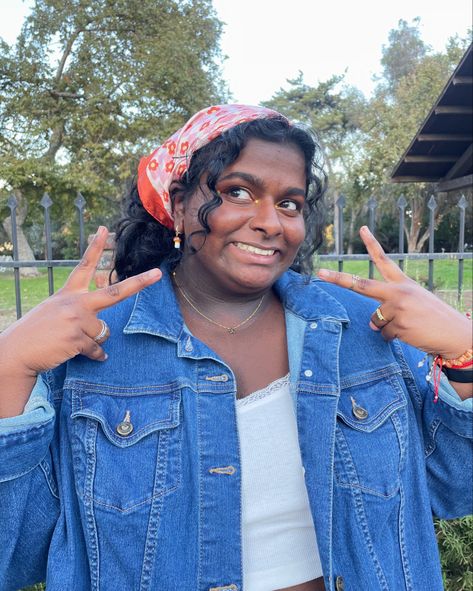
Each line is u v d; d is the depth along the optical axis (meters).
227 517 1.16
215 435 1.19
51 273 3.77
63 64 18.14
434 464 1.30
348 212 28.83
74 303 1.06
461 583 2.35
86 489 1.12
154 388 1.19
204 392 1.21
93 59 17.98
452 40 24.12
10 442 1.03
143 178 1.31
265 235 1.15
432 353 1.16
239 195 1.17
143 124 17.52
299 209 1.22
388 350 1.31
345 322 1.31
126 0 17.31
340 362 1.29
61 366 1.23
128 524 1.11
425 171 7.12
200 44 18.55
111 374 1.19
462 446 1.24
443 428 1.25
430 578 1.23
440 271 14.55
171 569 1.12
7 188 17.19
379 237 29.03
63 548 1.13
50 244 3.76
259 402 1.25
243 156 1.15
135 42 18.05
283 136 1.17
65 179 16.94
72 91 18.25
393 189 24.23
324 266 4.70
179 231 1.29
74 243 26.98
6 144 18.34
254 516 1.24
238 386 1.26
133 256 1.40
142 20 17.94
